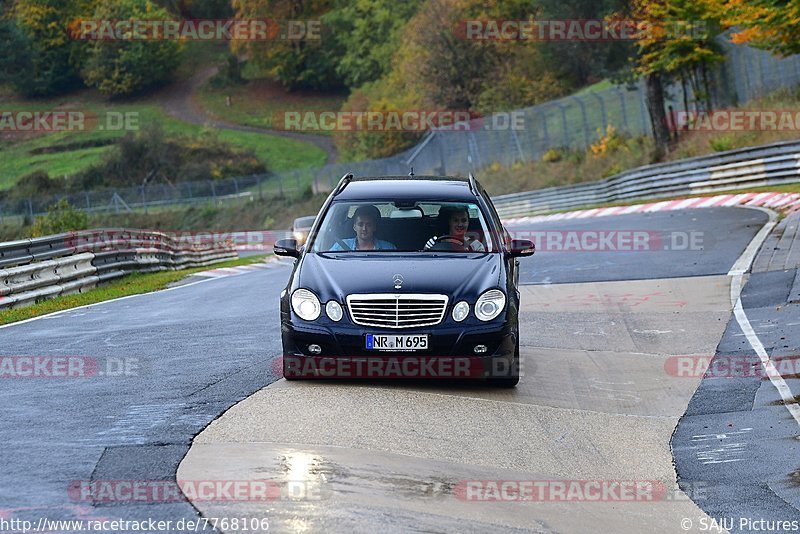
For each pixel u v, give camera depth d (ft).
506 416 99.50
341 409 98.53
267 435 88.53
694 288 181.06
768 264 196.34
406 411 99.04
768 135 447.83
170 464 78.54
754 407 103.71
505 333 106.22
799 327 138.21
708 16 474.08
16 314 196.44
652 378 118.11
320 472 77.51
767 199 339.77
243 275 317.42
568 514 72.54
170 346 142.31
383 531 64.23
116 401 103.04
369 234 115.75
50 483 73.15
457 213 117.70
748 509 74.79
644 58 504.43
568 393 110.32
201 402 101.40
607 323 155.33
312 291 107.86
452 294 106.22
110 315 192.24
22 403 103.14
